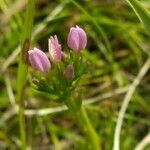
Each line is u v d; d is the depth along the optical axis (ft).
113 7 0.65
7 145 0.55
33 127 0.56
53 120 0.58
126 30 0.61
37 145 0.56
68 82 0.35
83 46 0.35
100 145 0.49
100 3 0.65
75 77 0.36
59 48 0.35
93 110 0.56
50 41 0.35
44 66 0.35
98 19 0.61
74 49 0.35
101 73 0.60
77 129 0.57
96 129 0.55
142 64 0.61
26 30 0.37
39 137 0.57
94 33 0.62
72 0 0.46
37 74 0.35
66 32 0.63
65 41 0.64
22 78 0.41
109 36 0.63
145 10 0.34
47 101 0.57
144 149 0.50
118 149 0.46
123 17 0.64
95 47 0.63
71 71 0.34
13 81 0.61
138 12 0.34
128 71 0.61
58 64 0.35
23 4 0.65
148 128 0.55
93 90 0.60
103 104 0.57
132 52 0.62
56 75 0.35
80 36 0.35
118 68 0.59
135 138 0.54
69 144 0.55
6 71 0.60
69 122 0.57
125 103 0.51
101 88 0.60
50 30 0.63
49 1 0.67
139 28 0.62
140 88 0.58
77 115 0.41
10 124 0.57
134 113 0.57
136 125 0.55
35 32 0.61
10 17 0.63
